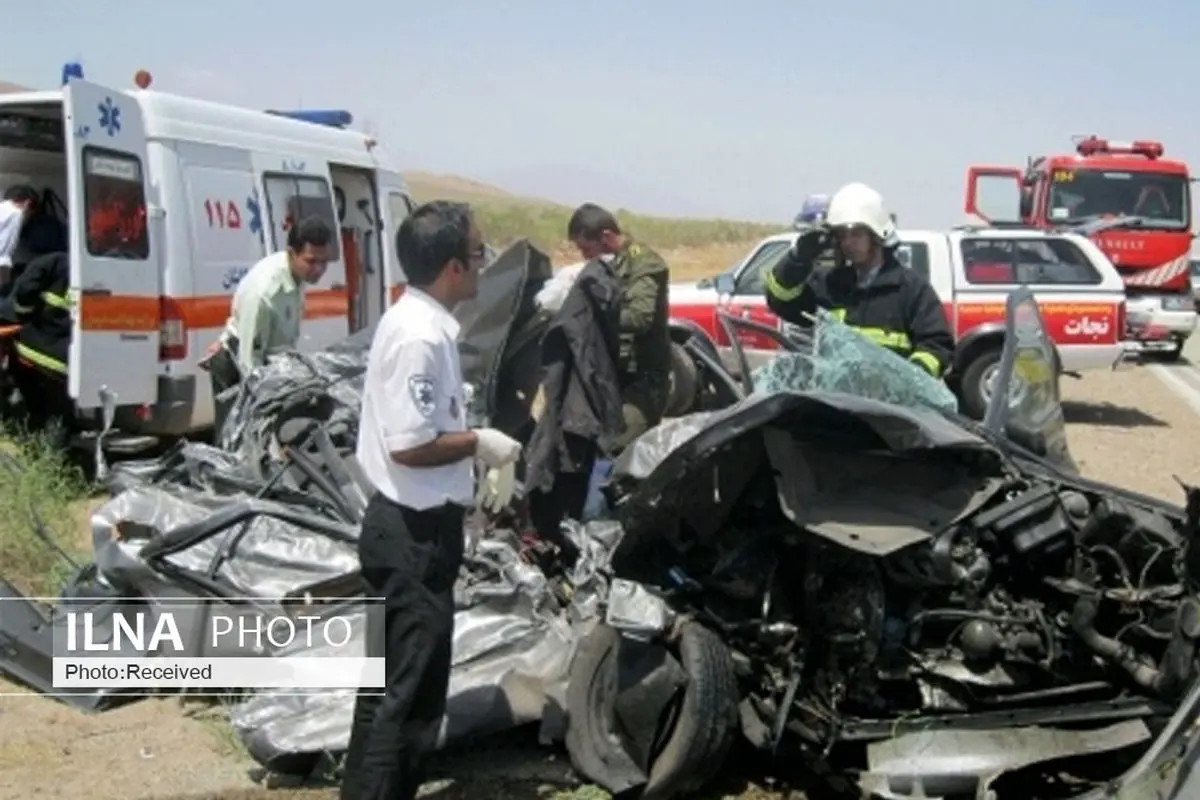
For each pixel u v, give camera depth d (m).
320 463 6.42
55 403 9.64
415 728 4.58
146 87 10.05
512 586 5.62
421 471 4.48
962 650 4.72
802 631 4.88
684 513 4.92
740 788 5.23
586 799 5.06
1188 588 4.54
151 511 6.21
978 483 4.75
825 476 4.76
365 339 7.83
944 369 6.20
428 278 4.49
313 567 5.84
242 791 5.13
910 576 4.70
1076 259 14.55
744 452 4.81
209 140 10.34
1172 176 20.97
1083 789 4.95
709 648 4.92
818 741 4.85
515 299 6.72
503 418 7.04
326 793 5.14
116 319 9.15
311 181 11.84
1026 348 5.67
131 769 5.30
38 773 5.23
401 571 4.50
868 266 6.31
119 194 9.24
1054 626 4.71
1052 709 4.68
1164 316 20.81
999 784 4.98
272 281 8.07
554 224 57.22
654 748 4.98
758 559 4.95
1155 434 14.31
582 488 6.50
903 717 4.72
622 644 5.08
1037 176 21.48
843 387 5.26
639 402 6.99
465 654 5.41
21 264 10.29
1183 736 4.11
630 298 6.88
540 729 5.40
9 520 7.79
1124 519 4.66
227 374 8.25
